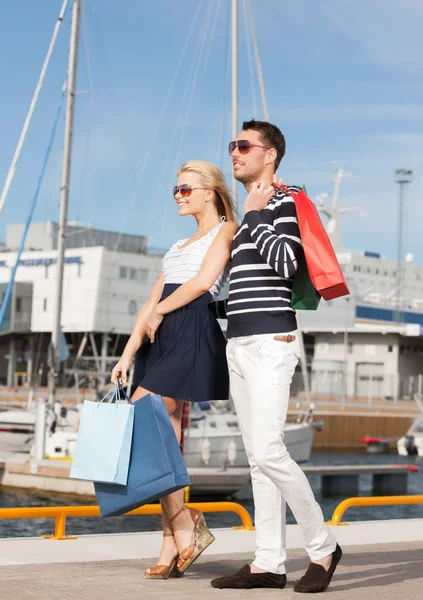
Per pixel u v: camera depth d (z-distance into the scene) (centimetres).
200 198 536
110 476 476
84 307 7231
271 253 460
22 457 2647
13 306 7519
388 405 6316
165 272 532
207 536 514
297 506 470
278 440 468
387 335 7244
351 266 9412
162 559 518
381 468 2983
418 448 4662
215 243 504
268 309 473
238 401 487
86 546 679
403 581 511
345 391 6644
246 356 476
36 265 7531
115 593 458
